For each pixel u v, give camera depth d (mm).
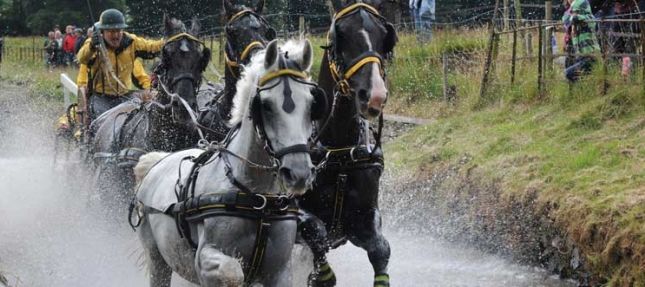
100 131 10844
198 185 6621
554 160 11070
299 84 6004
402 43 20250
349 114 7477
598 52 13094
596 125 12078
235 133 6602
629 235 8516
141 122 10102
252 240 6348
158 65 9852
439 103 17234
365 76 7250
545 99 14125
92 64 11562
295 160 5840
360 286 9805
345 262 10820
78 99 11688
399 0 8719
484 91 15664
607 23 13188
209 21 28734
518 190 10719
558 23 13883
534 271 10070
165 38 9930
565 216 9586
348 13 7492
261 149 6199
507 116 14203
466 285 9672
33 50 38844
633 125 11531
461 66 18188
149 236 7352
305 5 26844
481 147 12805
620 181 9703
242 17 9281
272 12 26750
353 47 7367
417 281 9930
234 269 6113
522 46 16500
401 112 17719
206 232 6391
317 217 7602
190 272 6832
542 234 10078
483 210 11273
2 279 8797
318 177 7551
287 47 6312
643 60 12281
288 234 6477
